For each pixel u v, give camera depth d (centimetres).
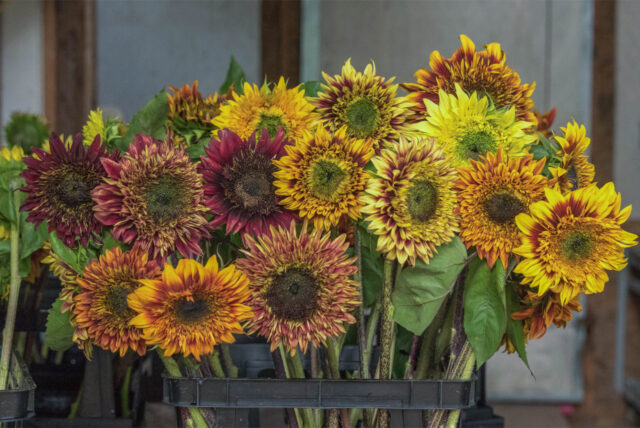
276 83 192
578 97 581
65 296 185
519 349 188
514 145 184
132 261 178
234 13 596
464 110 184
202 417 188
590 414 577
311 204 178
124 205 177
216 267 176
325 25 588
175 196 178
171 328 176
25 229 195
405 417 187
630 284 564
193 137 198
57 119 588
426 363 195
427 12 590
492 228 180
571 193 178
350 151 179
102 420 210
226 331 177
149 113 202
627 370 573
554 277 178
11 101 585
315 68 588
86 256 185
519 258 183
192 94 201
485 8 589
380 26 590
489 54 191
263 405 184
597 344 577
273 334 178
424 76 190
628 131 576
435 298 183
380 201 178
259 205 180
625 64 576
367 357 191
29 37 585
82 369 231
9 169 196
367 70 187
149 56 601
